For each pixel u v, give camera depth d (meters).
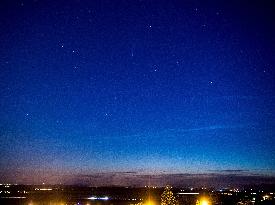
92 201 91.94
